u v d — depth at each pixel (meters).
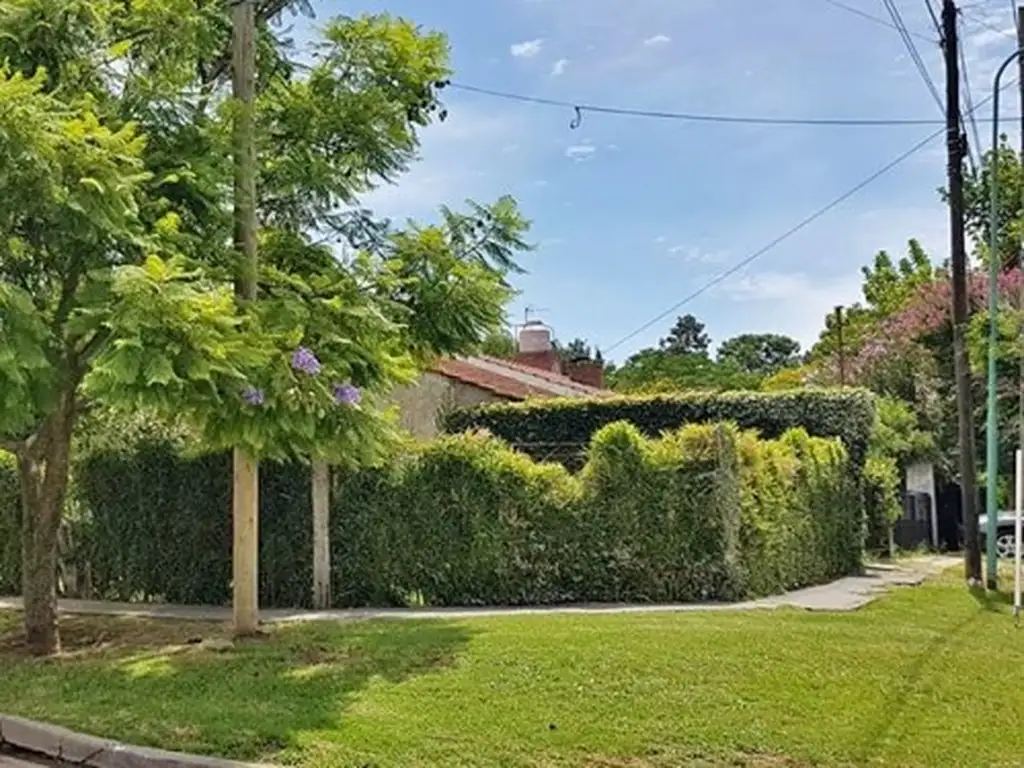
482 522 12.95
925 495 25.73
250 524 10.29
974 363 16.31
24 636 10.53
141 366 7.41
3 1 8.68
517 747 6.36
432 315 10.88
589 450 13.91
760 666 8.16
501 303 11.23
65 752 6.93
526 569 12.95
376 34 11.30
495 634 9.66
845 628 10.20
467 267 10.88
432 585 12.95
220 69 10.95
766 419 20.02
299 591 13.12
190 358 7.71
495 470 13.00
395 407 11.48
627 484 13.05
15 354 7.44
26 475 10.23
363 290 10.24
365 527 13.05
